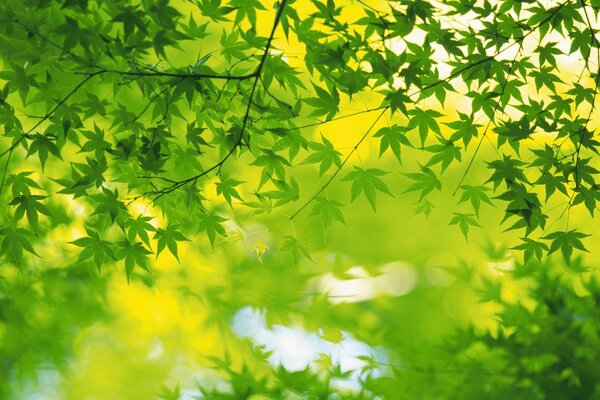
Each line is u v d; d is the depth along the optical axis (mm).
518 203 2893
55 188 4770
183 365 6910
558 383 3164
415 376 3479
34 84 2707
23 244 2928
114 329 6434
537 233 7492
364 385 3572
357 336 4176
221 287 5266
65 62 2773
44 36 2564
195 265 5699
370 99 6812
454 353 3479
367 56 2729
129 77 2791
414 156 7766
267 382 3773
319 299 4922
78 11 2383
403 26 2668
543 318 3330
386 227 8172
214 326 6109
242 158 6422
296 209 7773
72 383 6496
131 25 2420
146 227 3027
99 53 2525
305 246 3305
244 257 5727
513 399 3234
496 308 3732
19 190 2875
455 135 2932
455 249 8234
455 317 7438
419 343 3723
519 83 2996
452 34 2760
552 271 3539
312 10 4980
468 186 3035
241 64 3932
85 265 4664
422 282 8250
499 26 2963
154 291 5457
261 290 5270
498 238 7977
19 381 5301
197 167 3027
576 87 2934
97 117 4719
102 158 2855
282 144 2988
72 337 5258
